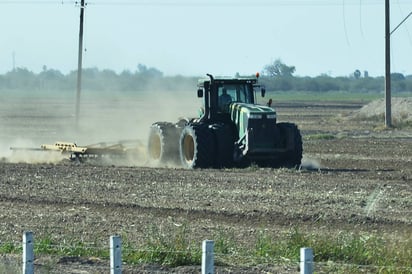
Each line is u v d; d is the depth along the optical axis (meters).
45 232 58.06
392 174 92.38
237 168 95.50
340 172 93.75
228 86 98.19
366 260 48.94
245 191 75.69
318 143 139.38
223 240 53.25
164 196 73.31
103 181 83.06
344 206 68.38
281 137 94.62
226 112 97.56
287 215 64.19
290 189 77.25
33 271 42.72
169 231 58.38
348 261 49.31
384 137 154.62
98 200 71.56
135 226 60.56
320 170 95.94
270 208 66.94
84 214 65.44
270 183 81.12
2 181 83.06
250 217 63.81
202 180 83.25
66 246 52.56
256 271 46.97
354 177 88.25
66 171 91.44
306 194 74.12
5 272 44.62
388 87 177.38
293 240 52.44
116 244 39.88
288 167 95.75
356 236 54.56
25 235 41.12
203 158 94.25
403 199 72.50
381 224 61.53
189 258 49.53
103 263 49.06
